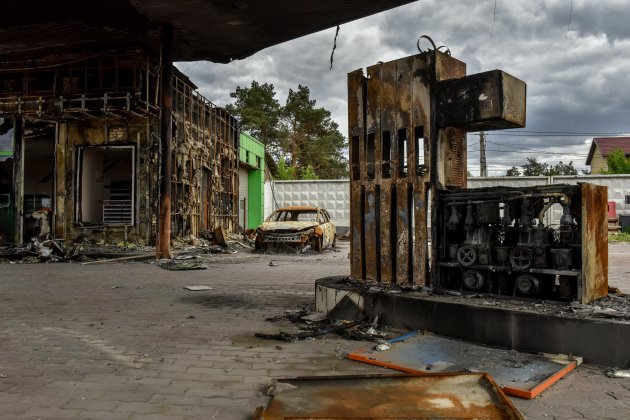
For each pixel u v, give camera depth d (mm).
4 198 16734
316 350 4301
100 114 15094
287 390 3076
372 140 5766
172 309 6262
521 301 4477
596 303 4281
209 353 4207
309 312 5828
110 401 3080
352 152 5934
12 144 16422
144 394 3213
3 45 13539
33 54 14859
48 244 13969
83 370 3715
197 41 12398
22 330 5027
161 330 5070
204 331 5027
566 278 4355
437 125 5059
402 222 5363
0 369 3711
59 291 7770
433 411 2697
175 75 16875
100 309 6250
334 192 28203
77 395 3178
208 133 20938
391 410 2721
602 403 3049
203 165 20141
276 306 6484
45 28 11516
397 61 5422
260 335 4754
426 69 5156
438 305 4586
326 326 5156
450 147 5215
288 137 44250
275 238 16344
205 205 20750
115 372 3672
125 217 15898
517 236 4707
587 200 4242
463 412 2682
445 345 4242
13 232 16484
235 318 5691
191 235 18312
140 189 15586
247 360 4000
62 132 15734
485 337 4254
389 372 3648
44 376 3557
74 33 12305
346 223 27969
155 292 7719
